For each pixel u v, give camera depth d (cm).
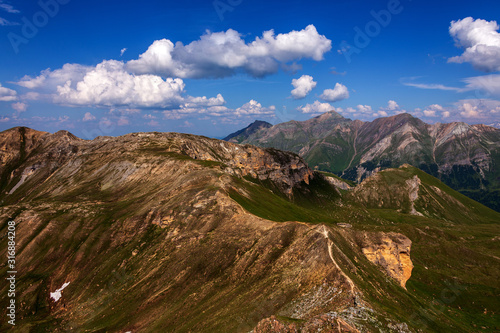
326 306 6688
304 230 10338
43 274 12988
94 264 13025
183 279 10400
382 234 10331
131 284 11250
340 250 8694
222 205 13200
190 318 8431
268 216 13488
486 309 11706
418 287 12900
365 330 5656
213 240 11512
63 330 10088
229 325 7262
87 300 11294
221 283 9600
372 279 8162
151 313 9481
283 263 9094
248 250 10419
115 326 9406
